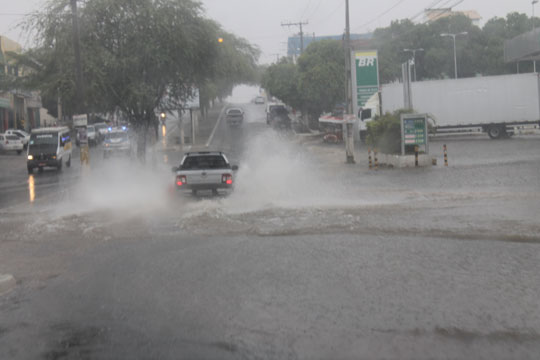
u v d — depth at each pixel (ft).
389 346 17.34
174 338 18.34
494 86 139.54
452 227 37.27
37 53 95.91
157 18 93.86
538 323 19.07
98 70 90.43
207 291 23.76
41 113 268.00
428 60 226.99
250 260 29.48
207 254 31.30
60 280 26.91
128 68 93.86
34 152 113.80
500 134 141.69
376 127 96.68
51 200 62.59
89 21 93.04
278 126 220.43
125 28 94.99
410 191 57.62
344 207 47.62
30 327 19.95
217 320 19.99
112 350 17.46
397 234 35.60
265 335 18.43
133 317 20.63
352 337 18.10
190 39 97.40
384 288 23.47
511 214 41.37
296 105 229.45
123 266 29.17
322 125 202.80
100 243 35.86
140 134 104.37
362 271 26.40
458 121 142.10
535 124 139.54
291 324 19.42
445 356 16.56
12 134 171.53
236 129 228.43
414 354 16.72
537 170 71.26
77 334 19.02
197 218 43.68
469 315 19.95
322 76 195.52
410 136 88.69
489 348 17.08
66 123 237.45
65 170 118.01
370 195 55.62
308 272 26.50
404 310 20.59
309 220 41.63
